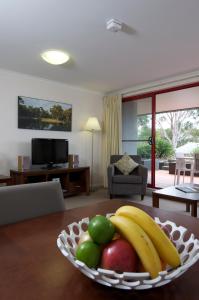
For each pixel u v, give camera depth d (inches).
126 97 203.6
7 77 156.1
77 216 39.8
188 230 33.4
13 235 31.7
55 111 181.8
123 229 21.1
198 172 182.7
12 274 22.1
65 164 183.6
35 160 160.1
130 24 96.2
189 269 23.3
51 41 111.1
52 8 84.9
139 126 198.4
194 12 88.0
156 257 19.7
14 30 100.4
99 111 213.5
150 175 192.2
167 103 190.5
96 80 175.3
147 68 149.0
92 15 89.4
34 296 18.9
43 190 45.9
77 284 20.7
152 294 19.6
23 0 80.2
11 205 41.1
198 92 177.2
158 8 85.4
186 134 201.9
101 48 119.0
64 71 155.1
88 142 205.6
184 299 18.9
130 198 166.7
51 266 23.7
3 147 155.8
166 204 148.2
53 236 31.5
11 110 158.7
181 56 129.9
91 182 207.8
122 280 17.8
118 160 184.9
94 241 21.1
